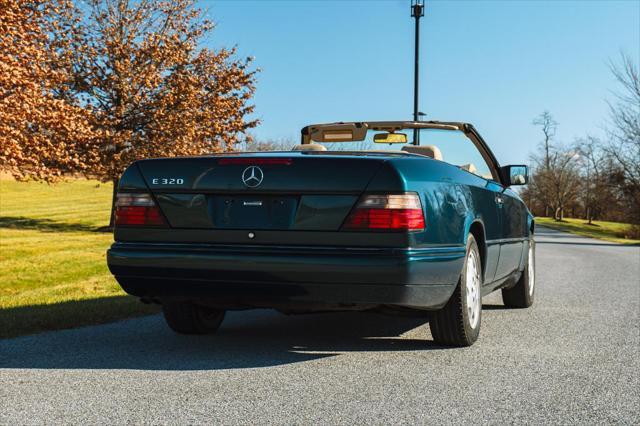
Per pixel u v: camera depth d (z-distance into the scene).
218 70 28.28
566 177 85.25
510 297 7.04
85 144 25.36
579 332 5.55
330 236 4.07
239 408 3.28
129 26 27.28
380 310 4.43
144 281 4.40
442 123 5.94
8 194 53.75
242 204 4.24
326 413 3.21
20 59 18.39
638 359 4.49
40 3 19.73
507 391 3.63
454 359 4.43
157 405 3.33
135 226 4.45
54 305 6.91
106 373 3.98
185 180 4.35
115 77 26.23
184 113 26.95
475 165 6.25
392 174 4.05
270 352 4.62
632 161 44.38
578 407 3.35
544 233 44.19
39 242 19.45
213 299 4.38
